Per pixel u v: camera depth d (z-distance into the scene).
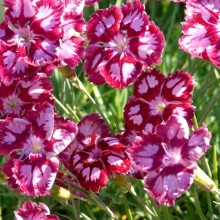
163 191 0.39
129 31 0.43
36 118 0.42
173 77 0.43
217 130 0.57
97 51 0.44
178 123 0.40
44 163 0.41
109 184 0.54
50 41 0.42
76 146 0.44
